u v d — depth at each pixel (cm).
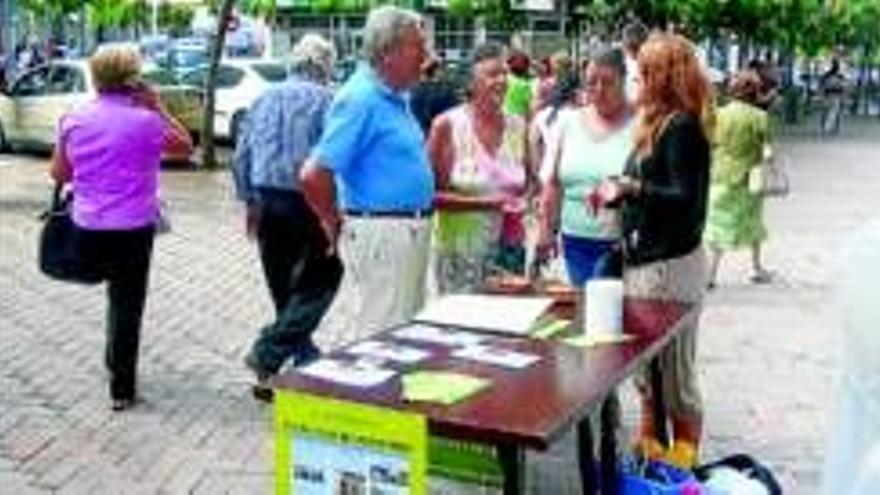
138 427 738
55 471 666
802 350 959
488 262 714
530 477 594
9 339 950
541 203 717
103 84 751
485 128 712
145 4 3569
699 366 906
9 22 3962
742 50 4131
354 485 403
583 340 486
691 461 544
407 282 636
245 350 921
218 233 1492
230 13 2206
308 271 796
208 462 682
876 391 292
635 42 939
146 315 1031
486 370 443
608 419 484
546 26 3291
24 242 1405
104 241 748
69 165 748
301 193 785
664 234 588
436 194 707
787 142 3466
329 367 439
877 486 291
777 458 707
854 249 299
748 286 1228
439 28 3134
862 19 4831
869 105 5219
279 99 795
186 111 2433
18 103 2405
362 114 623
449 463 470
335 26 3144
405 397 406
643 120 595
